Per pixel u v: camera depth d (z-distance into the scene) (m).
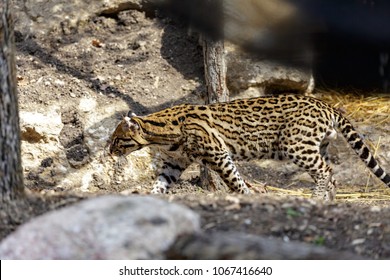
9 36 8.87
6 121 8.88
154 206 7.59
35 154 14.59
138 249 7.22
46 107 15.00
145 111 15.21
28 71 15.79
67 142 14.72
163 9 16.92
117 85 15.66
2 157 8.88
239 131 12.95
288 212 8.93
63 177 14.48
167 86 15.78
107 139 14.74
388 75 16.19
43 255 7.32
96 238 7.28
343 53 15.03
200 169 14.29
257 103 13.09
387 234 8.58
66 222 7.48
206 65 14.30
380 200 13.86
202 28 14.39
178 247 7.38
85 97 15.30
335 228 8.70
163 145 12.91
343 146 15.07
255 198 9.60
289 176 14.88
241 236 7.73
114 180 14.53
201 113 12.95
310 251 7.53
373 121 15.70
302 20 11.91
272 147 13.08
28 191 9.95
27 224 7.80
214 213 8.84
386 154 14.97
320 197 12.77
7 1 8.87
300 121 12.80
